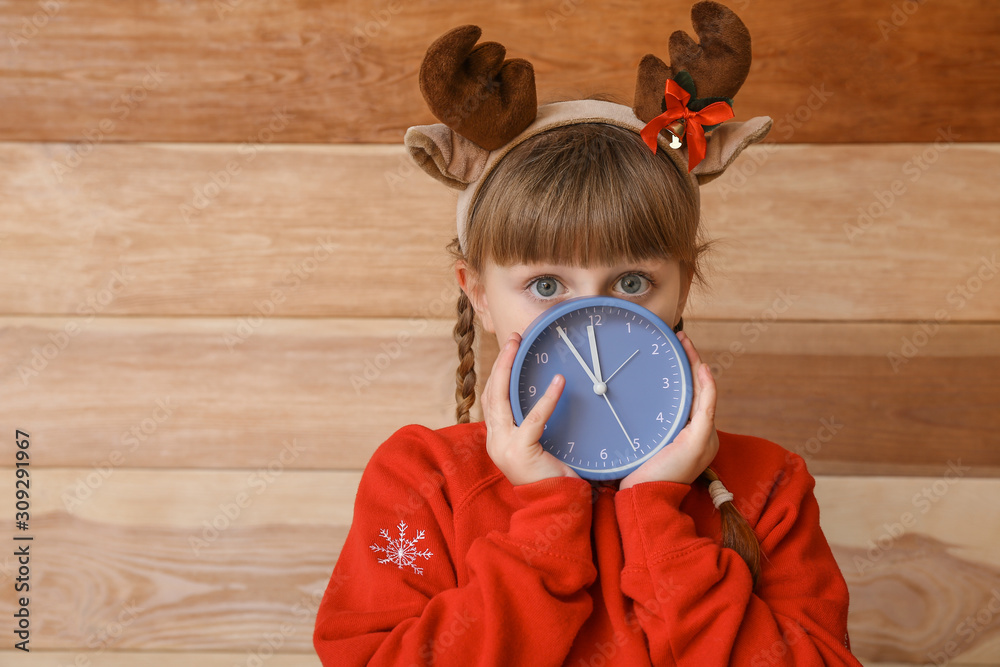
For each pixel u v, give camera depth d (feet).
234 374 3.76
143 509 3.76
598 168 2.84
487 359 3.74
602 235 2.81
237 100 3.74
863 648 3.73
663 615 2.70
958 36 3.72
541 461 2.81
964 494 3.73
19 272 3.74
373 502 3.02
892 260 3.74
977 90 3.72
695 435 2.83
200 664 3.76
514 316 2.90
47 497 3.75
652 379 2.86
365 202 3.76
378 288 3.76
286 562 3.76
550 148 2.88
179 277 3.76
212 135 3.75
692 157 2.89
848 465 3.74
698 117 2.89
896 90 3.73
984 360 3.74
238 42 3.73
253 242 3.76
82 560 3.75
